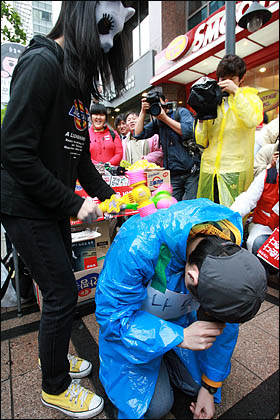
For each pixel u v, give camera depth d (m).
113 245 0.90
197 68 4.08
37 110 0.69
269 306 1.58
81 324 1.45
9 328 1.44
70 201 0.74
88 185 1.11
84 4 0.66
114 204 0.89
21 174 0.69
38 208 0.79
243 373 1.10
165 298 0.87
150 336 0.75
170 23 4.54
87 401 0.94
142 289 0.80
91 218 0.76
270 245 1.52
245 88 1.51
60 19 0.76
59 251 0.84
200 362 0.96
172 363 1.04
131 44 0.88
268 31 3.49
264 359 1.17
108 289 0.81
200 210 0.74
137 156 1.99
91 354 1.22
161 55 4.41
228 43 1.88
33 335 1.38
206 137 1.67
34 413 0.95
